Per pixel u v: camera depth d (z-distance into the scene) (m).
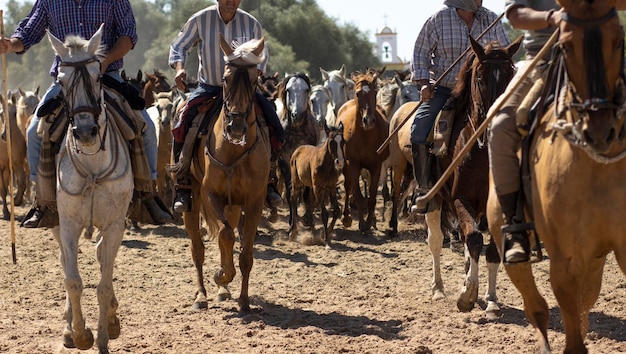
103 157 7.28
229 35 10.05
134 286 10.99
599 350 7.70
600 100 5.00
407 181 13.27
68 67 7.00
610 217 5.26
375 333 8.41
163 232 15.85
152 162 8.28
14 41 8.11
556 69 5.84
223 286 10.20
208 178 9.40
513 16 6.06
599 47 5.02
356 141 15.48
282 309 9.66
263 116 9.90
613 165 5.23
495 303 9.02
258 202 9.50
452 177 8.92
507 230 6.10
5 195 17.66
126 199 7.48
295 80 17.22
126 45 8.19
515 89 6.00
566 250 5.46
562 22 5.18
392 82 22.08
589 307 5.92
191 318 9.22
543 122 5.80
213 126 9.46
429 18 9.78
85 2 8.22
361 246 14.43
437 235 10.09
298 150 15.36
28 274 11.69
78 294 7.14
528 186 5.92
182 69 10.02
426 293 10.45
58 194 7.32
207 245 14.46
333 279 11.38
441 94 9.70
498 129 6.16
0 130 17.77
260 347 7.90
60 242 8.22
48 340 8.22
